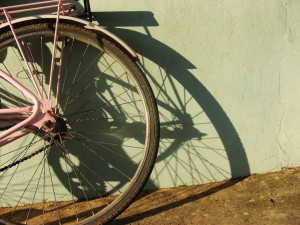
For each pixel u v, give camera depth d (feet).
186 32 7.11
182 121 7.52
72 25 6.43
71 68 7.20
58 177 7.64
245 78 7.38
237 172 7.77
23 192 7.65
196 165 7.73
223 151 7.68
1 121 6.56
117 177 7.70
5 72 6.77
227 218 6.63
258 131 7.62
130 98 7.34
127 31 7.07
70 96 7.30
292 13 7.16
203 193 7.45
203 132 7.58
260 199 7.04
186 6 7.01
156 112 6.56
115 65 7.21
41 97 6.42
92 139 7.50
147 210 7.09
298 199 6.91
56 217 7.22
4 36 6.40
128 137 7.51
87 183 7.69
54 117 6.42
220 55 7.24
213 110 7.48
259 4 7.09
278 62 7.34
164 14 7.02
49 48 7.08
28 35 6.43
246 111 7.52
